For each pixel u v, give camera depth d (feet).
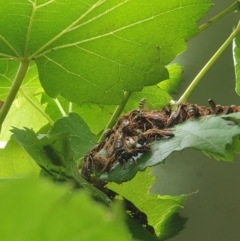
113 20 0.97
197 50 1.71
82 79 1.05
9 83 1.28
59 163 0.86
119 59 1.02
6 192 0.24
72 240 0.24
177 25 0.98
